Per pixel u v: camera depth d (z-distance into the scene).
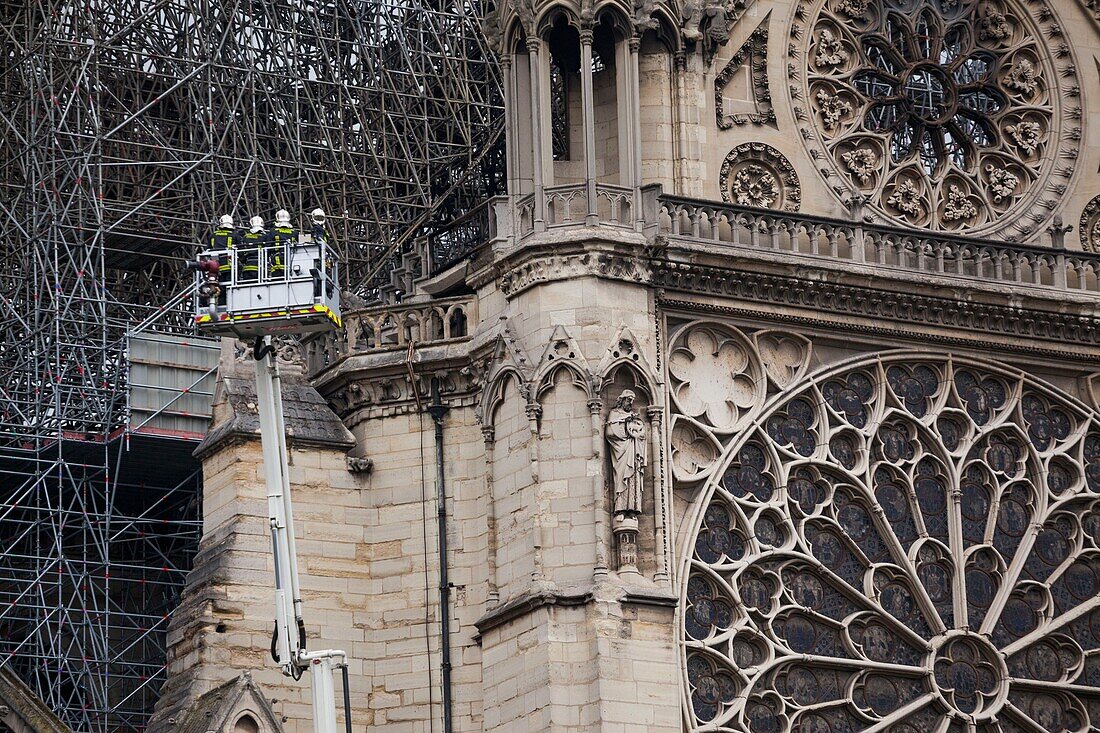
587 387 116.00
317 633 119.62
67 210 134.00
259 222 99.75
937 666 122.44
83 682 135.00
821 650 120.44
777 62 128.75
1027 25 135.00
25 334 137.75
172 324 144.50
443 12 151.88
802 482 122.44
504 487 118.19
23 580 129.50
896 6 132.75
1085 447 129.12
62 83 139.50
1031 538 126.06
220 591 116.56
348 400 124.44
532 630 114.38
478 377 122.00
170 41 145.88
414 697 119.69
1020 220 131.75
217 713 109.44
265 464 101.31
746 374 122.31
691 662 117.25
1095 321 129.12
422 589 120.94
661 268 119.94
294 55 146.25
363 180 146.00
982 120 133.12
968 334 126.94
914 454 125.00
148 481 137.88
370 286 145.62
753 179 126.94
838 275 123.50
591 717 112.19
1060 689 124.69
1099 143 134.50
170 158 145.00
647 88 125.62
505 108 125.88
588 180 119.62
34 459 129.12
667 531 116.69
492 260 121.38
